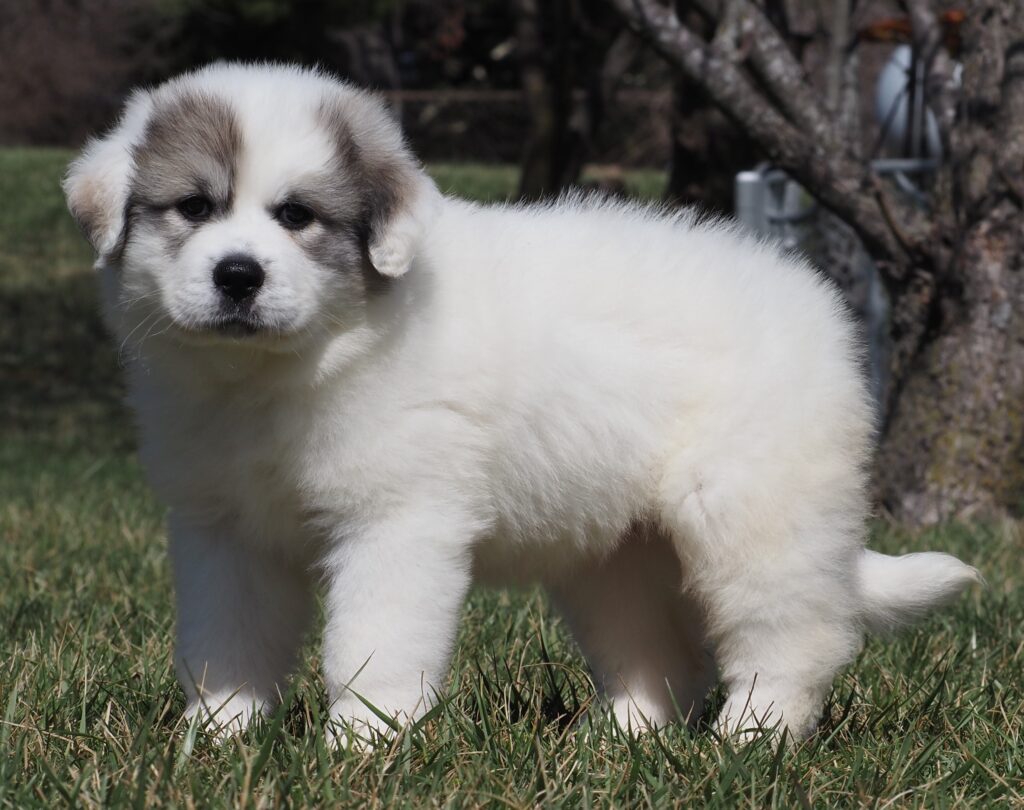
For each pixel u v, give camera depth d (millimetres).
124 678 3971
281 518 3703
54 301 16328
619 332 3773
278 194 3506
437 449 3539
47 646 4277
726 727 3711
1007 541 6523
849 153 6848
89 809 2955
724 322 3812
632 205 4270
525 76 11039
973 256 6973
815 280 4062
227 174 3492
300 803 3004
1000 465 7074
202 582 3713
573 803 3139
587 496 3826
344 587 3557
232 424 3582
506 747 3455
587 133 11266
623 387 3740
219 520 3729
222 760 3312
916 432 7191
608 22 12742
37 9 26328
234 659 3717
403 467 3518
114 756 3291
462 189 19594
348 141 3619
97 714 3701
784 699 3793
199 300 3379
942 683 3963
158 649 4273
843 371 3891
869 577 4035
